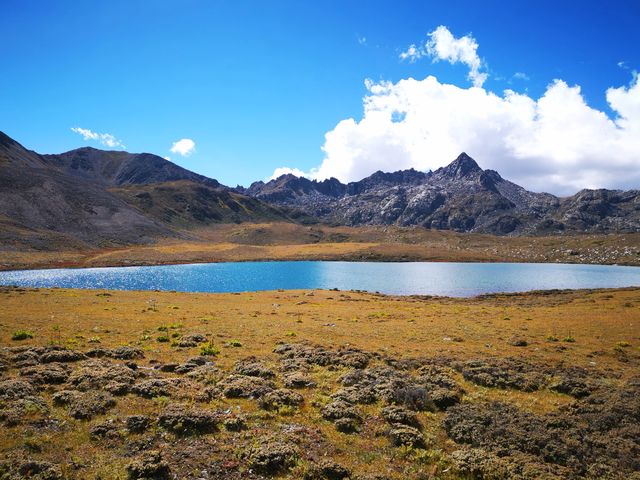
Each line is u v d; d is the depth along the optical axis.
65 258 176.50
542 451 15.95
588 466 15.02
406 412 19.12
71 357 25.64
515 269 199.75
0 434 15.09
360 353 30.38
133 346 30.73
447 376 25.69
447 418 19.08
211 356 29.05
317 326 42.56
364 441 16.80
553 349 33.62
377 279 145.25
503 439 16.84
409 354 31.28
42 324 36.06
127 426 16.42
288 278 145.75
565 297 79.81
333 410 19.12
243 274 157.12
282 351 31.09
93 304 51.44
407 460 15.43
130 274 145.38
